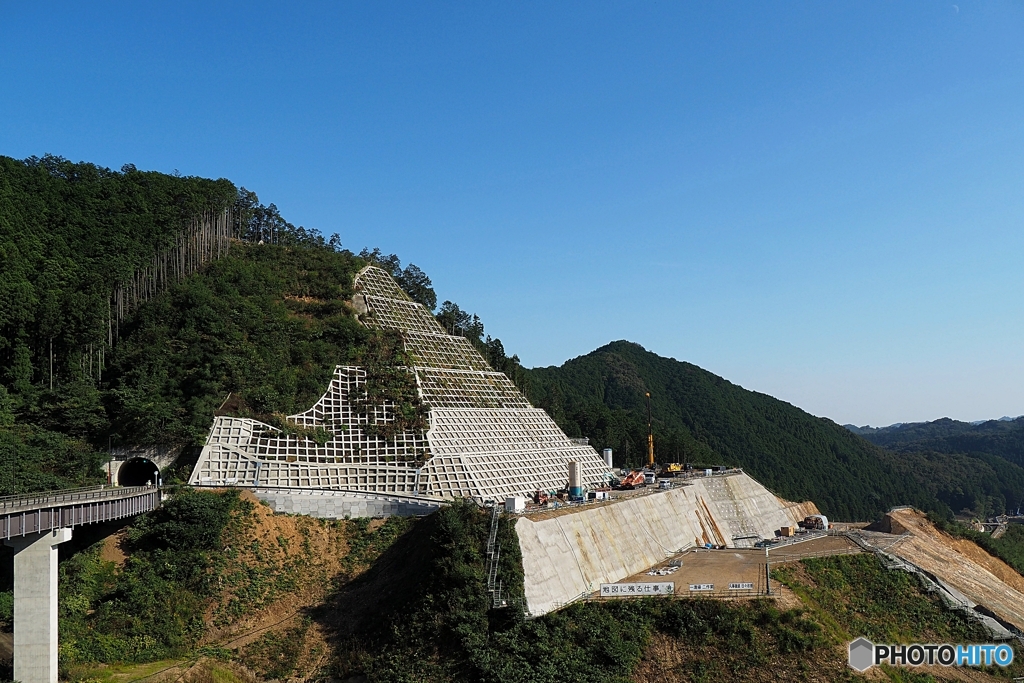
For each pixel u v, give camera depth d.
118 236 157.25
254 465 119.25
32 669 76.38
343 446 129.38
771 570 111.88
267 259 184.00
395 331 167.88
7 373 124.12
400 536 108.88
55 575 79.12
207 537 101.00
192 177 196.12
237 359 134.88
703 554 128.50
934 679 92.75
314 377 141.38
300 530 109.12
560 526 109.88
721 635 91.88
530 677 81.69
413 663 85.00
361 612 96.00
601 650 86.94
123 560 97.88
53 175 173.88
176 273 165.88
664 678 86.00
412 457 129.75
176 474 116.06
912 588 115.69
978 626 109.44
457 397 158.00
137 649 86.25
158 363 132.88
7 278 130.88
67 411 119.94
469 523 99.44
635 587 99.00
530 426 163.75
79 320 130.00
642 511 134.00
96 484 111.31
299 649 90.81
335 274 180.38
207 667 83.88
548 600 95.69
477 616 88.25
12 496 85.62
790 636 91.56
